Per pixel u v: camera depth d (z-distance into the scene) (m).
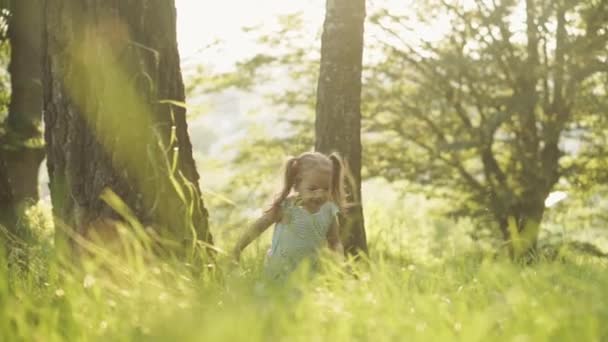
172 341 2.25
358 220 9.46
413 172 18.33
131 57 4.83
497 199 16.69
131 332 2.48
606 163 18.08
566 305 2.75
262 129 20.48
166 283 3.10
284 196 5.29
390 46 18.19
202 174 20.34
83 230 4.65
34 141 19.67
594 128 17.83
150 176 4.73
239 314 2.45
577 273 3.55
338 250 5.42
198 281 3.22
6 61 22.73
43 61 4.97
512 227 3.26
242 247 4.86
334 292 2.95
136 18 4.88
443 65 16.98
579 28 16.75
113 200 2.96
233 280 3.11
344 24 10.36
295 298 2.75
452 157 18.00
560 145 18.36
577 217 17.16
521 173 17.19
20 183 20.16
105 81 4.79
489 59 16.70
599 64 16.12
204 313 2.56
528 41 16.77
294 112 20.50
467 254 3.54
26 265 3.52
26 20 19.89
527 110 16.23
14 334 2.53
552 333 2.47
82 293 2.79
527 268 3.29
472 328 2.37
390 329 2.41
